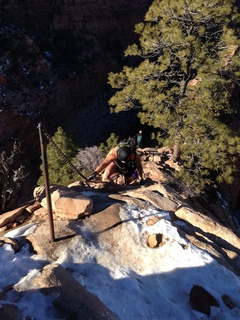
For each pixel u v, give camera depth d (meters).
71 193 6.56
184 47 15.58
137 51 16.89
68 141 22.36
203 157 15.38
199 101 15.53
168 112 16.03
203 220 7.33
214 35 16.06
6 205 8.30
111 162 8.05
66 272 4.64
